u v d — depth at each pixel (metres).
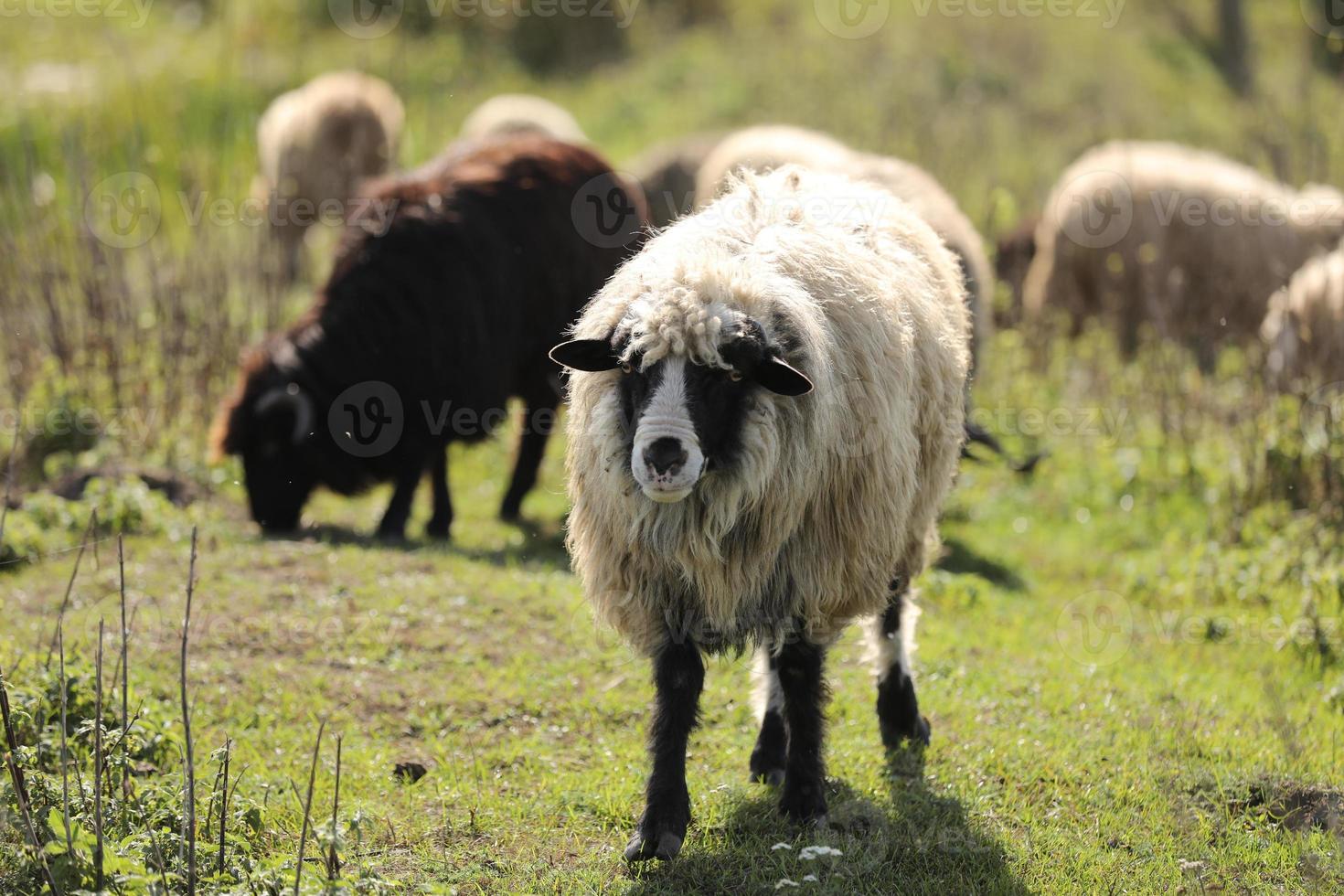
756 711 7.73
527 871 6.48
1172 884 6.54
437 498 13.09
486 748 7.89
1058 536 13.61
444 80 29.58
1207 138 29.20
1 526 9.64
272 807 6.83
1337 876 6.54
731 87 30.25
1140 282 19.97
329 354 12.25
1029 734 8.24
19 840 5.84
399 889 6.16
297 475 12.47
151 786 6.58
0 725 6.61
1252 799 7.52
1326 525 11.88
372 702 8.31
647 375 6.21
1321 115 25.66
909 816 7.16
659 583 6.69
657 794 6.49
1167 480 14.21
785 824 6.86
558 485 14.95
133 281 16.83
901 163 13.98
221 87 27.11
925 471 7.73
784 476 6.43
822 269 6.84
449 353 12.30
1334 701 9.09
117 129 23.89
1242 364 16.80
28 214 16.23
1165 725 8.41
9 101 24.88
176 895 5.65
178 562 10.54
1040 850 6.81
